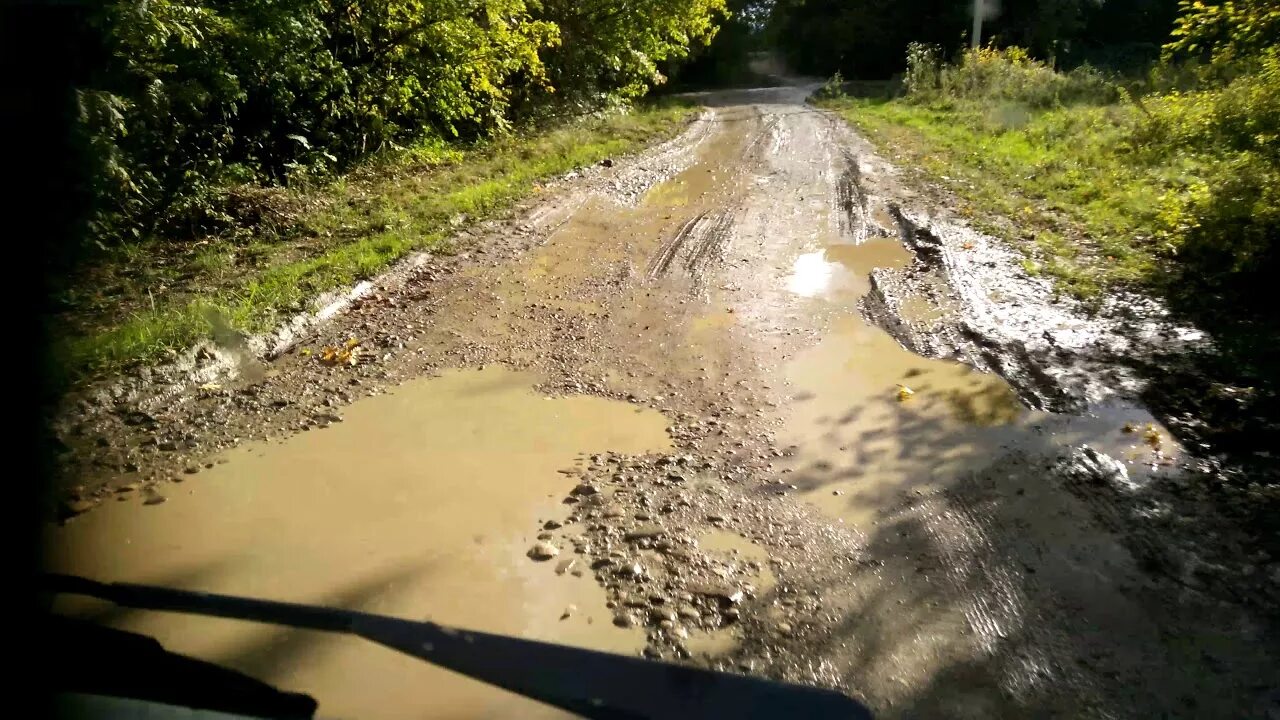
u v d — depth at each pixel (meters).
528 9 19.33
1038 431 5.01
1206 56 15.94
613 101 21.98
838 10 40.25
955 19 34.41
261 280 7.12
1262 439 4.77
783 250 9.02
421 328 6.62
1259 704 2.93
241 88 10.62
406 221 9.18
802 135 18.11
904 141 16.48
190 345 5.73
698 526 4.04
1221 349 5.97
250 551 3.78
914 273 8.08
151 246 8.32
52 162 7.52
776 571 3.70
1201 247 7.53
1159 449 4.73
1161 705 2.93
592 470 4.56
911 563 3.76
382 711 2.80
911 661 3.15
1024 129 16.38
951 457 4.71
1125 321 6.61
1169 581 3.61
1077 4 32.50
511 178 11.83
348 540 3.88
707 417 5.23
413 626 3.26
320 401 5.39
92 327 6.24
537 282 7.81
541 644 3.17
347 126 13.12
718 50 41.62
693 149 16.53
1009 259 8.27
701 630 3.30
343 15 12.75
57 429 4.81
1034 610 3.43
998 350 6.18
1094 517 4.10
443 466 4.59
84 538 3.86
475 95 15.56
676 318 6.97
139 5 8.01
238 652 3.09
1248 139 8.89
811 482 4.46
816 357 6.20
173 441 4.79
